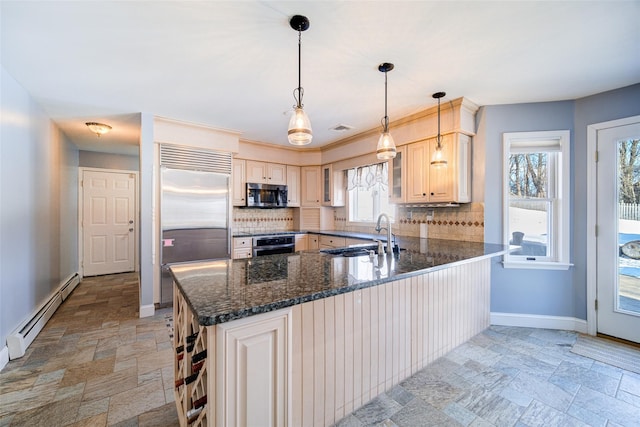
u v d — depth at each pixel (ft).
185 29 5.71
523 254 9.84
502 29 5.69
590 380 6.55
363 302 5.70
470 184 10.35
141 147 10.59
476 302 8.91
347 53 6.57
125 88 8.51
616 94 8.49
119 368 7.07
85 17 5.34
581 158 9.14
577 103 9.21
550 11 5.16
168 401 5.87
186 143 11.83
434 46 6.29
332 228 17.21
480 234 10.12
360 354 5.65
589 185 8.98
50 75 7.68
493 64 7.06
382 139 7.34
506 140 9.72
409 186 11.20
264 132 13.29
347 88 8.42
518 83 8.13
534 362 7.32
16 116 8.05
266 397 3.86
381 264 6.17
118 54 6.65
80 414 5.48
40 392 6.13
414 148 11.04
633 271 8.32
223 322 3.30
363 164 14.02
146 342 8.46
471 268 8.70
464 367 7.08
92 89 8.57
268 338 3.87
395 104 9.70
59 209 12.64
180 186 11.73
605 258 8.74
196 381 4.17
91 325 9.75
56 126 12.05
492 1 4.91
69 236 14.46
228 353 3.53
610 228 8.65
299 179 16.98
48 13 5.21
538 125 9.53
